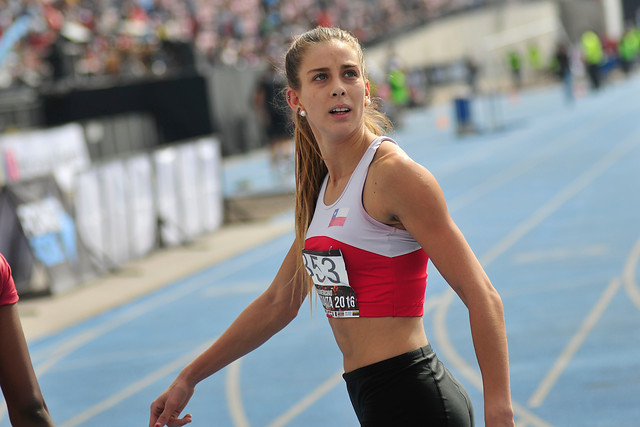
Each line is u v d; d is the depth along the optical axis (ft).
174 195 61.21
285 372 32.42
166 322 41.91
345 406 28.22
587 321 34.32
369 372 11.84
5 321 12.04
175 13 128.67
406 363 11.69
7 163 69.97
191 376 13.85
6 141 70.44
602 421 24.66
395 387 11.66
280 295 13.84
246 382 31.83
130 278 51.75
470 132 119.75
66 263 49.85
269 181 89.86
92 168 53.11
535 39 238.27
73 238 50.98
